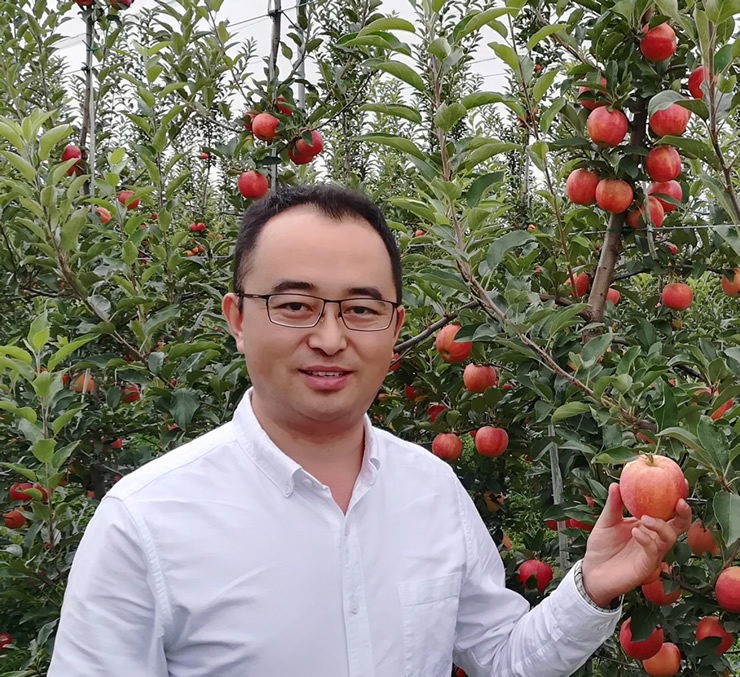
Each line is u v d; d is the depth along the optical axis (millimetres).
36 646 2732
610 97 2633
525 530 4297
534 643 1468
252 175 3697
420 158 2262
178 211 7379
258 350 1246
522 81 2465
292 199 1271
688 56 2619
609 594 1405
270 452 1274
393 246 1337
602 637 1449
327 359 1224
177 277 3609
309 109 4062
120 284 3021
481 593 1541
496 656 1546
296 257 1210
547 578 3000
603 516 1453
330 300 1216
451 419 3152
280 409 1274
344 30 4477
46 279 3477
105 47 4141
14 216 3506
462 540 1482
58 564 2771
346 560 1285
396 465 1452
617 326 3787
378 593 1312
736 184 3975
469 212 2182
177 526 1224
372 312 1257
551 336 2334
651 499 1522
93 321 3215
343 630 1263
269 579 1229
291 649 1220
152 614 1218
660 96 1971
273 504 1271
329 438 1324
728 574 2072
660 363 2498
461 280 2375
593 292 2979
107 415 3514
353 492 1346
